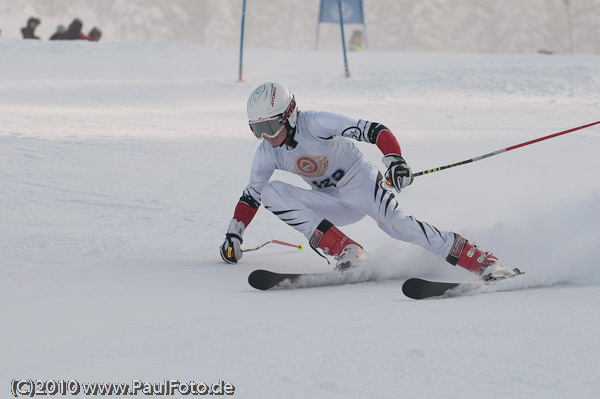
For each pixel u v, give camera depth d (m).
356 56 78.38
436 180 25.42
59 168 25.86
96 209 20.88
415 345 9.14
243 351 9.13
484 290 12.90
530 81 56.03
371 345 9.17
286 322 10.71
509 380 7.81
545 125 38.84
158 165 27.25
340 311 11.47
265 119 14.23
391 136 14.05
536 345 9.02
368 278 14.58
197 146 31.77
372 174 14.95
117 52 81.56
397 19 195.12
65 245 16.97
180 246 17.39
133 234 18.33
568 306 11.28
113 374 8.32
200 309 11.84
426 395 7.43
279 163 15.39
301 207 15.02
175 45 85.94
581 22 191.25
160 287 13.70
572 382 7.71
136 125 38.22
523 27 191.00
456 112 44.25
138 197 22.38
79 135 33.62
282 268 15.71
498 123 39.81
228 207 21.58
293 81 58.88
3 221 19.23
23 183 23.42
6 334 10.30
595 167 27.50
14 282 13.93
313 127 14.50
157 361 8.81
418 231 14.38
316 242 14.93
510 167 27.77
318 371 8.20
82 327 10.66
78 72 65.81
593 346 8.90
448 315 10.88
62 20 199.00
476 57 73.62
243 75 62.62
